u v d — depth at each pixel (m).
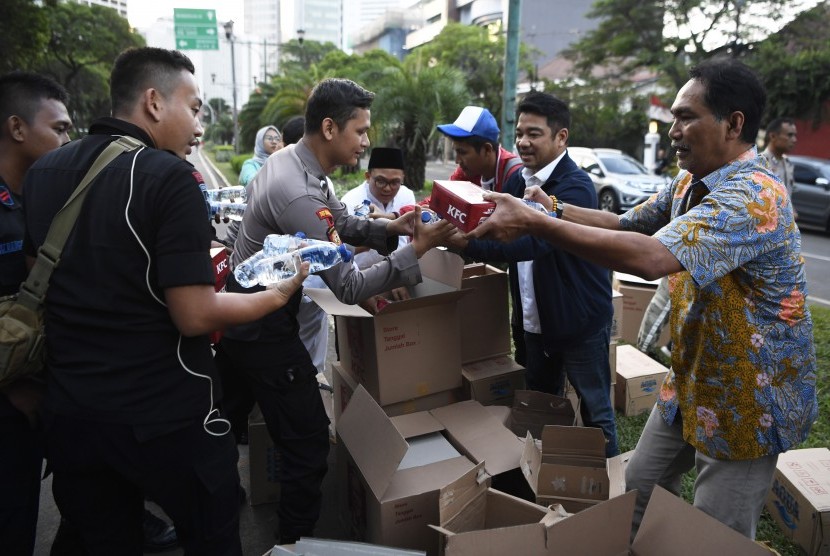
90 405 1.45
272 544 2.43
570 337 2.49
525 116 2.54
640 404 3.54
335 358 4.32
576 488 1.90
